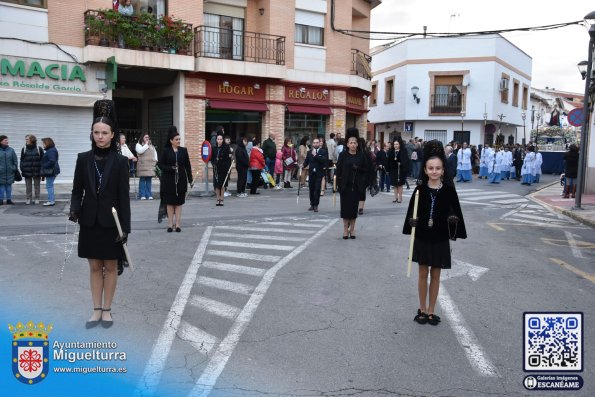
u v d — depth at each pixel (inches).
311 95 988.6
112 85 768.3
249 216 522.9
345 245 389.4
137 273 295.3
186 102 853.2
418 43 1536.7
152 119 931.3
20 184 743.7
